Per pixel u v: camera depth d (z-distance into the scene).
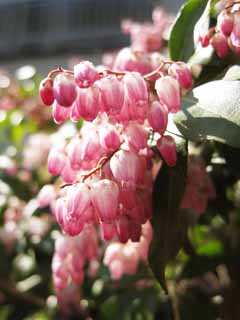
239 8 0.10
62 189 0.10
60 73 0.09
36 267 0.19
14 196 0.20
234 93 0.09
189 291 0.15
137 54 0.11
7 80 0.25
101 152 0.09
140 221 0.09
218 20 0.10
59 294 0.15
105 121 0.10
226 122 0.09
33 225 0.18
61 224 0.09
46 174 0.19
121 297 0.16
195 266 0.14
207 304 0.15
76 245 0.11
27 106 0.22
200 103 0.09
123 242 0.09
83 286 0.17
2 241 0.20
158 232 0.10
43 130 0.22
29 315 0.20
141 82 0.09
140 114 0.09
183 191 0.09
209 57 0.11
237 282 0.14
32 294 0.20
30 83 0.26
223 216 0.13
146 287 0.16
